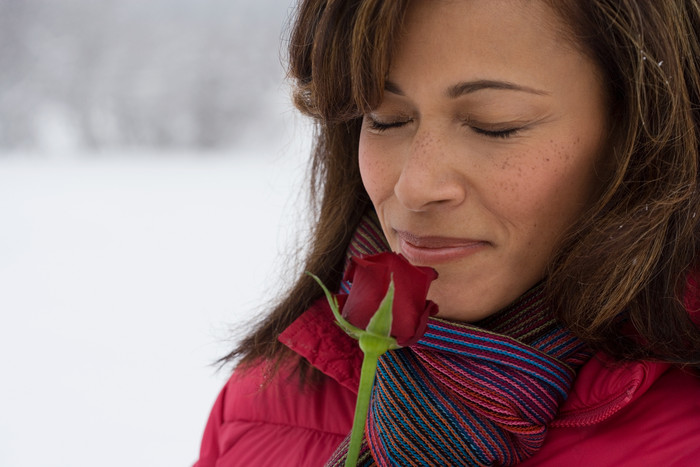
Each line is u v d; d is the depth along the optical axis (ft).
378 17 2.60
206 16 34.60
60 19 33.22
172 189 21.77
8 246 15.17
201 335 9.84
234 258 13.74
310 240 3.28
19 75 32.73
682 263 2.76
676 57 2.66
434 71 2.62
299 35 2.88
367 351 2.38
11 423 7.68
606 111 2.68
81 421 7.70
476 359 2.78
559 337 2.81
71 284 12.42
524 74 2.60
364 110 2.70
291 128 3.60
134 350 9.45
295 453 3.14
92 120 33.12
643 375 2.73
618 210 2.72
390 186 2.77
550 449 2.82
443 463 2.80
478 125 2.66
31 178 24.58
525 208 2.68
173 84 33.47
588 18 2.60
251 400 3.28
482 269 2.74
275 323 3.26
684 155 2.70
